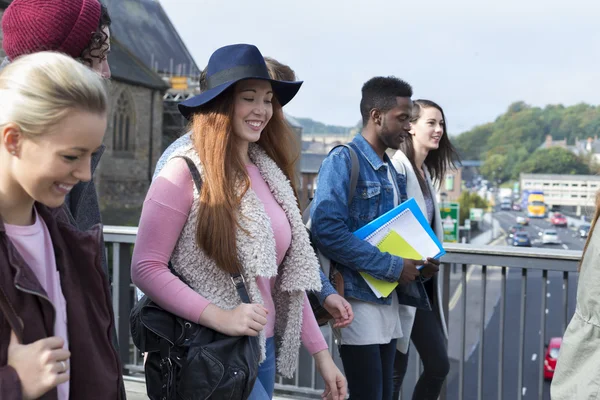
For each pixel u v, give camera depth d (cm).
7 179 109
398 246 244
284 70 237
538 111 19162
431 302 283
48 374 103
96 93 109
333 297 221
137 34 5838
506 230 10131
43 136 104
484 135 19425
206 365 154
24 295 107
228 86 167
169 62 5934
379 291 238
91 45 157
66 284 119
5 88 106
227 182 165
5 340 105
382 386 254
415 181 281
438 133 301
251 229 165
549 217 11919
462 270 299
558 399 188
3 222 111
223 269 164
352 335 239
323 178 241
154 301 165
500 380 296
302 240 183
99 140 110
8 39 154
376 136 255
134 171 4731
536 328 2739
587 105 18888
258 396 171
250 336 161
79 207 161
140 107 4762
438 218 301
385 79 253
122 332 345
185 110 176
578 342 183
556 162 17525
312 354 195
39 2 151
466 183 17525
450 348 2462
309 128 17312
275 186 185
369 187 247
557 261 283
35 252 115
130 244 344
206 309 159
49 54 108
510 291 3475
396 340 266
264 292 176
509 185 18088
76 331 118
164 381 161
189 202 167
